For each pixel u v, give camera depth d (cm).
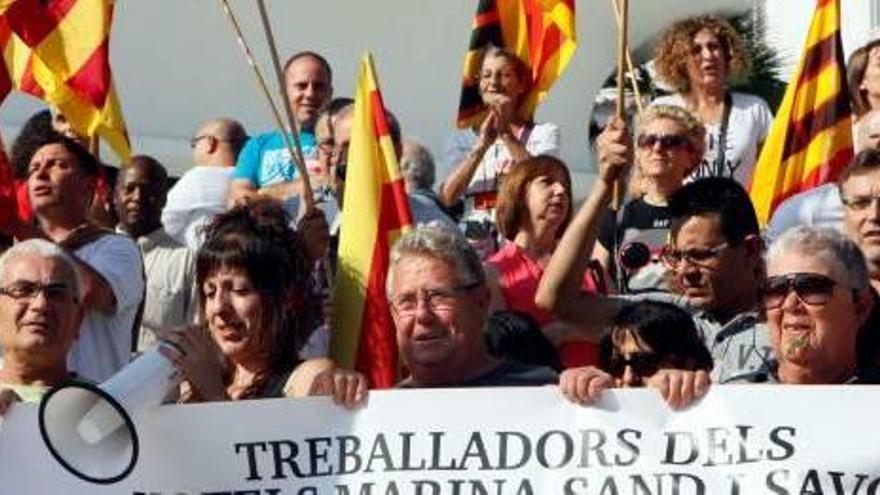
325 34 1738
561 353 1073
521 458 869
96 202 1319
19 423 875
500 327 1017
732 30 1389
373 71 1098
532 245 1136
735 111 1371
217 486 877
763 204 1230
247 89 1717
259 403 877
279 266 946
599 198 1067
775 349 907
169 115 1703
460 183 1330
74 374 1003
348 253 1077
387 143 1088
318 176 1338
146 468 875
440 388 890
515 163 1238
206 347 906
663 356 973
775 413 859
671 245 1045
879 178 1039
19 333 966
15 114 1622
